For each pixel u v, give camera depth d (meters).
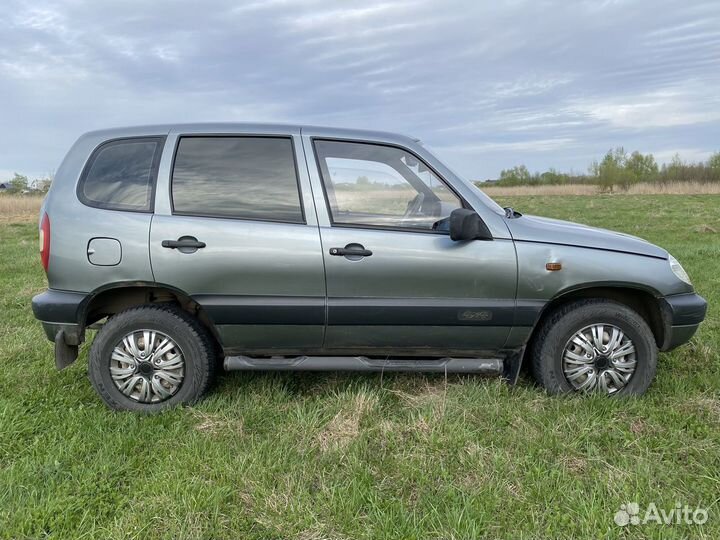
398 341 3.20
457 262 3.06
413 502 2.36
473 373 3.56
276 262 3.05
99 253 3.05
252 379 3.61
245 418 3.05
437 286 3.09
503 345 3.24
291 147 3.18
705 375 3.60
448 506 2.28
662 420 3.00
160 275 3.05
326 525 2.18
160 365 3.19
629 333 3.19
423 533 2.13
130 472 2.57
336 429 2.92
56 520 2.20
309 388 3.54
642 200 25.98
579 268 3.11
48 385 3.55
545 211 19.95
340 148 3.20
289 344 3.23
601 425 2.91
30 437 2.91
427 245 3.07
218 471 2.54
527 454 2.68
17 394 3.41
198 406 3.19
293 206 3.11
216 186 3.13
